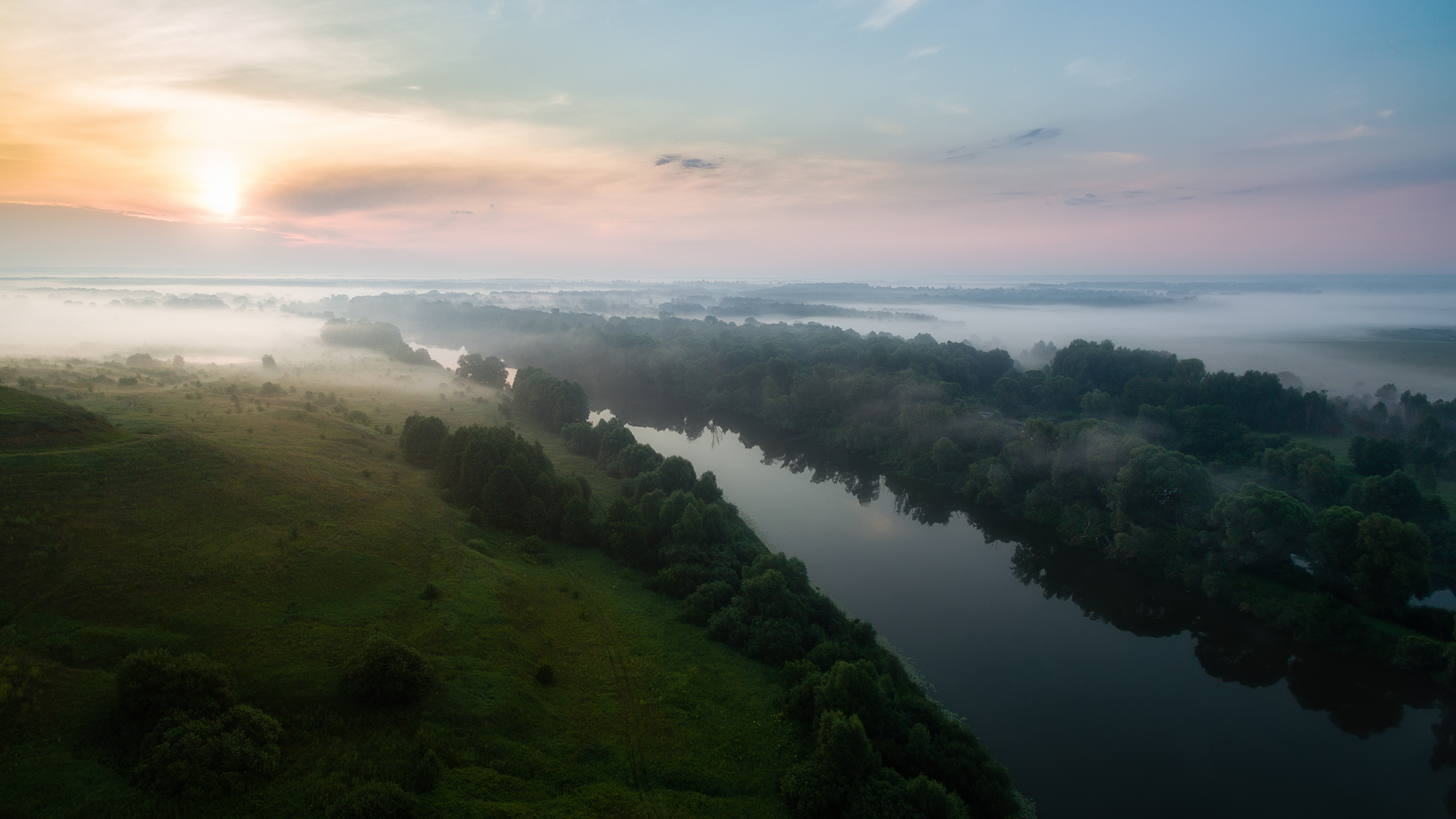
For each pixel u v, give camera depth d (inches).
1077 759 2955.2
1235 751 3068.4
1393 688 3508.9
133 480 2974.9
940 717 2827.3
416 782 2022.6
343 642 2496.3
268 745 1982.0
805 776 2269.9
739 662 3019.2
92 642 2166.6
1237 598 4185.5
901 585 4495.6
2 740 1771.7
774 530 5275.6
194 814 1761.8
